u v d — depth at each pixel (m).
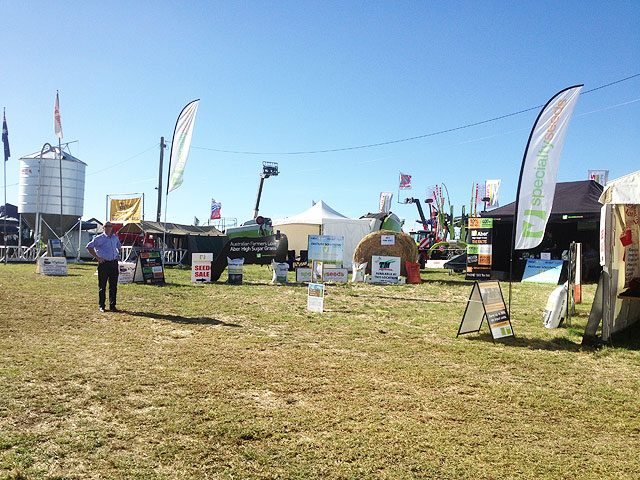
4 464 3.42
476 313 8.45
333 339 7.86
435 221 38.78
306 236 27.75
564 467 3.71
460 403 5.04
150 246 26.02
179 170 16.67
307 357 6.66
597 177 26.92
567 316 9.40
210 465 3.55
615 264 8.19
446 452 3.90
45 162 25.84
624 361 6.89
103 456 3.62
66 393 4.92
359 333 8.35
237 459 3.66
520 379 5.94
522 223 9.73
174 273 20.31
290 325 8.95
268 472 3.47
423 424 4.46
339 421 4.46
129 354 6.52
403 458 3.77
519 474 3.58
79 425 4.16
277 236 17.28
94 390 5.05
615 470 3.68
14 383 5.12
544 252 21.80
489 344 7.75
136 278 15.50
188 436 4.03
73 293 12.34
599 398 5.30
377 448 3.92
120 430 4.09
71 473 3.35
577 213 18.78
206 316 9.59
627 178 7.51
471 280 19.30
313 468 3.55
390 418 4.57
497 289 8.30
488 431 4.36
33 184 25.75
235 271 16.23
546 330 8.96
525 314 10.86
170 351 6.75
